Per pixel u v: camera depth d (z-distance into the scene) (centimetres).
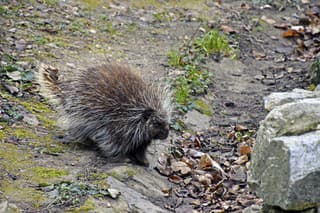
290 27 1950
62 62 1386
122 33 1709
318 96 920
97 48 1548
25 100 1155
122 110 977
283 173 690
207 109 1348
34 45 1446
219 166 1077
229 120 1316
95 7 1853
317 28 1925
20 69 1262
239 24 1934
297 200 685
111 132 982
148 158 1053
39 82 1059
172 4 2027
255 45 1806
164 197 938
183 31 1817
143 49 1620
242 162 1106
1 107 1089
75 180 882
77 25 1666
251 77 1581
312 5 2141
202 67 1562
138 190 920
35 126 1061
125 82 998
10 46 1403
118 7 1898
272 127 729
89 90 996
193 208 926
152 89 1012
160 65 1515
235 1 2131
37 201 811
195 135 1217
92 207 806
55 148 991
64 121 1035
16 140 988
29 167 903
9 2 1689
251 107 1390
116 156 995
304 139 688
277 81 1554
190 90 1392
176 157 1107
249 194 979
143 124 982
